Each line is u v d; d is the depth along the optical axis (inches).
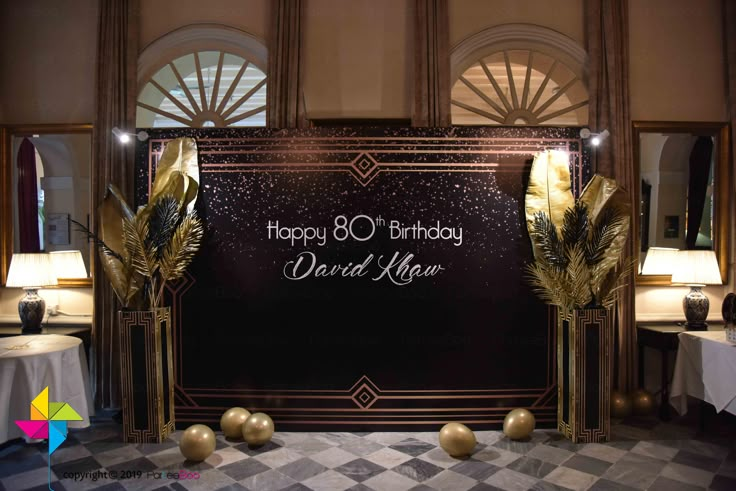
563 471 119.2
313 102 166.1
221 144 152.6
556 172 148.7
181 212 146.3
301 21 164.6
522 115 172.2
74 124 169.5
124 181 161.3
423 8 163.0
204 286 150.8
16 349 129.4
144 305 143.6
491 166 151.6
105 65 165.6
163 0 170.1
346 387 149.0
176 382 149.9
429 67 161.8
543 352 149.9
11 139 171.2
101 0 165.8
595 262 137.4
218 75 175.0
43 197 171.0
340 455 129.4
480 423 148.6
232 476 117.0
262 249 151.0
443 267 150.6
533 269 144.1
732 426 148.8
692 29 171.6
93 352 162.6
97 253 162.6
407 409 148.6
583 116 175.3
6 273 172.2
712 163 170.7
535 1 168.9
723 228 170.2
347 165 151.4
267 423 135.2
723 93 171.6
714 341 135.0
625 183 162.6
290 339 149.7
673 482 113.5
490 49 169.3
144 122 178.9
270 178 151.9
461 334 149.8
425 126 159.6
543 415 149.0
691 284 155.6
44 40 171.9
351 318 149.7
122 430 147.9
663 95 170.1
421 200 151.1
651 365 170.7
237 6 168.2
